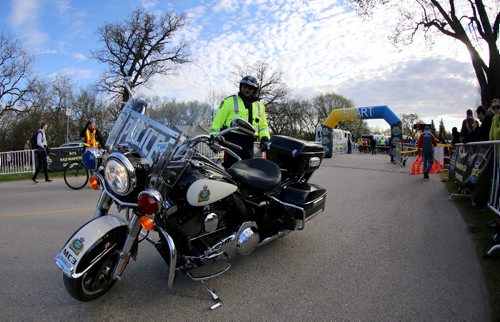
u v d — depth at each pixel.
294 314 2.77
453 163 9.88
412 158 26.86
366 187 8.86
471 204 6.59
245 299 3.00
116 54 31.52
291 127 65.00
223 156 4.36
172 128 3.12
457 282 3.33
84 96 44.38
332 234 4.79
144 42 31.11
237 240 3.18
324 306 2.89
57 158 13.42
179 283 3.28
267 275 3.48
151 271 3.53
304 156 4.07
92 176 2.99
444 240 4.55
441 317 2.72
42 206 6.57
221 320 2.67
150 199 2.46
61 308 2.81
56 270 3.55
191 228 2.93
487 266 3.70
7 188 9.28
